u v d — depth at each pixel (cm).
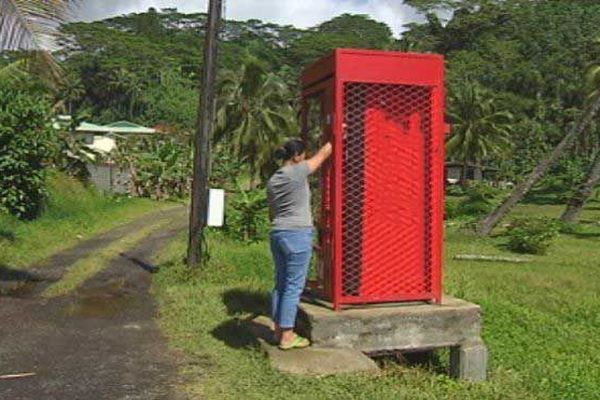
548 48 7600
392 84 635
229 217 1678
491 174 6706
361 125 637
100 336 711
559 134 6594
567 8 8175
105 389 546
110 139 4762
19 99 1834
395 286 647
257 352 620
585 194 2825
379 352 618
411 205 650
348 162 635
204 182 1115
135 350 655
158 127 6738
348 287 638
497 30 8356
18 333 722
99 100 8112
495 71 7412
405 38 7438
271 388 536
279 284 604
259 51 8994
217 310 823
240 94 4319
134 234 1753
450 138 5872
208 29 1112
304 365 572
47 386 553
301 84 704
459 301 664
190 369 591
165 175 3434
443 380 602
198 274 1062
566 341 880
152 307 867
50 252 1367
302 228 588
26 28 853
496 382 618
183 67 9725
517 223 2178
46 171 1964
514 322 951
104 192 2881
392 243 646
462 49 8400
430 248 655
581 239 2330
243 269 1152
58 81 1048
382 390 535
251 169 4288
